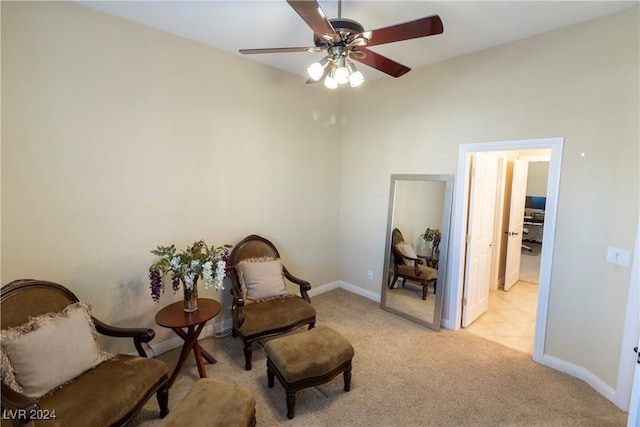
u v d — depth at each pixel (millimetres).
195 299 2488
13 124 2012
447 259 3277
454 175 3193
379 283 4008
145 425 1992
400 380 2457
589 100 2346
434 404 2195
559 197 2537
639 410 1448
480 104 2963
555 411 2131
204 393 1789
